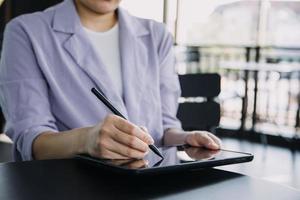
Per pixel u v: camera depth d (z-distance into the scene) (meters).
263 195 0.54
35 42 0.96
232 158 0.67
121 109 0.98
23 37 0.97
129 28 1.09
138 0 3.01
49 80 0.94
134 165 0.60
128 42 1.07
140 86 1.05
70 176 0.59
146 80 1.08
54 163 0.66
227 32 4.61
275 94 4.16
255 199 0.53
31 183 0.55
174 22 3.80
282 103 4.12
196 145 0.79
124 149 0.65
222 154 0.71
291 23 4.34
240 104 4.34
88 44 1.00
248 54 4.46
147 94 1.07
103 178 0.59
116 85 1.03
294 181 2.73
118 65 1.05
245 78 4.28
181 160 0.64
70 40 0.99
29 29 0.97
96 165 0.63
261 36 4.45
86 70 0.97
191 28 4.15
